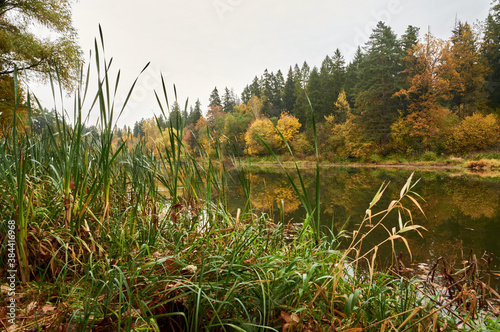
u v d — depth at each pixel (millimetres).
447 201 6754
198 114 65500
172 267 1208
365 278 1588
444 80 27438
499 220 4719
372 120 30141
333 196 7719
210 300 1012
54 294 1216
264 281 1073
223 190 2082
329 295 1232
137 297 1016
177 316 1101
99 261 1259
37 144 1946
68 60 10898
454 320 1353
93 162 1875
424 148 27000
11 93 9984
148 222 1782
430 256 3043
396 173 17672
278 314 1124
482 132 23672
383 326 1022
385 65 29938
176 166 1695
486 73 32031
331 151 35125
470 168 19609
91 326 896
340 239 3744
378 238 3789
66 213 1463
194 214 2029
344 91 40625
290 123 39594
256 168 28203
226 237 1671
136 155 2191
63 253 1448
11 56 10570
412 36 33812
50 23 12164
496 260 2875
